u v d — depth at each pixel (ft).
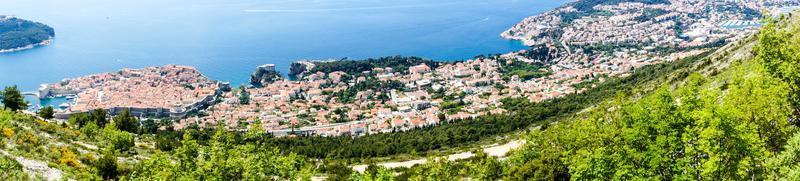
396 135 469.98
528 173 160.04
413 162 285.23
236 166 105.29
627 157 105.19
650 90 393.70
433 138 412.98
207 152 111.65
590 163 113.29
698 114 99.96
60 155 175.73
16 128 189.57
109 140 246.68
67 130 243.40
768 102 110.63
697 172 98.37
